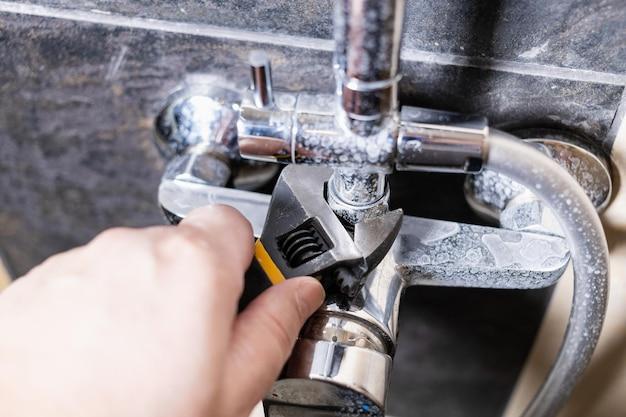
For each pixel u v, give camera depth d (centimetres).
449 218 41
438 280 35
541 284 34
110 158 43
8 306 27
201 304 26
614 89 32
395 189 40
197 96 38
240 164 39
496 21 31
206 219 30
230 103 37
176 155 40
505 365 52
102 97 39
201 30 35
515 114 34
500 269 33
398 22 23
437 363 54
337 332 31
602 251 29
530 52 32
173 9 34
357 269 30
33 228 49
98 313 26
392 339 33
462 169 27
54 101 40
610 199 36
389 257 34
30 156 44
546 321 46
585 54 31
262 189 41
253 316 28
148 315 26
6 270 53
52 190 46
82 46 37
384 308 33
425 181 39
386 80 25
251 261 31
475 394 56
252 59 26
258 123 27
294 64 35
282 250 31
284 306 28
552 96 33
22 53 37
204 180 37
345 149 27
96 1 35
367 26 23
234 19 34
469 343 51
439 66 33
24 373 26
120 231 29
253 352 27
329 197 32
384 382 30
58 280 27
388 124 26
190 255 27
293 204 32
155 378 26
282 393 31
